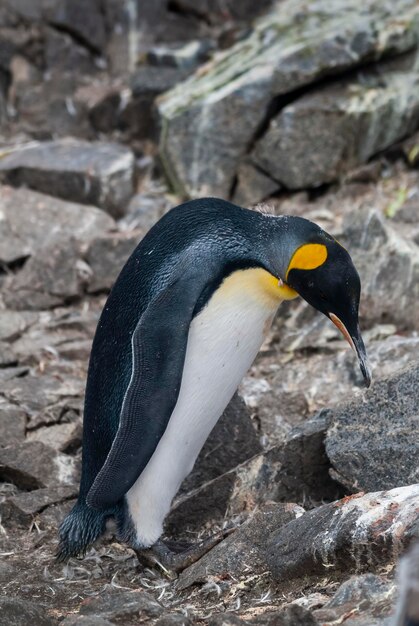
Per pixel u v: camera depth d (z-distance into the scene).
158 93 15.08
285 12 15.50
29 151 14.45
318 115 13.31
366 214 11.13
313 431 8.06
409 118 13.76
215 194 13.91
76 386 10.27
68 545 7.55
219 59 14.85
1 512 8.38
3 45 16.19
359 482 7.56
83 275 12.17
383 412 7.71
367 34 13.77
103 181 13.67
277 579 6.88
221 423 8.63
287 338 10.83
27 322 11.51
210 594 7.01
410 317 10.74
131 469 7.12
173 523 8.20
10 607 6.41
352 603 5.95
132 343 7.21
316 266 7.46
